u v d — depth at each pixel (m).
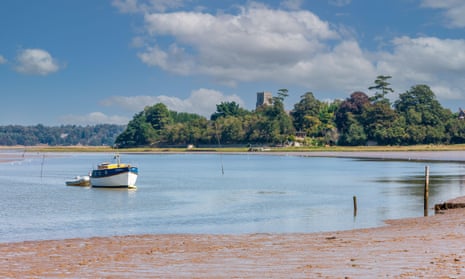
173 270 18.84
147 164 150.38
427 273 16.81
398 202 50.59
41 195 62.91
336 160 163.88
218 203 53.22
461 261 18.67
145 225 39.09
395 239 24.98
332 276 16.94
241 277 17.33
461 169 105.44
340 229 34.97
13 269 19.55
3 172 113.50
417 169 109.12
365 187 69.12
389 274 16.88
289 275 17.38
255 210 47.19
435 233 26.55
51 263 20.81
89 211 47.66
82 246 25.61
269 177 92.38
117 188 71.44
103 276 18.06
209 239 27.72
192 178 91.44
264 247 24.14
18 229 37.66
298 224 38.06
